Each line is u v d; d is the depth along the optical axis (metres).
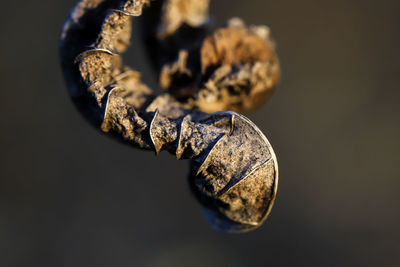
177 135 0.07
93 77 0.07
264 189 0.07
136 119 0.07
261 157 0.07
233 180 0.07
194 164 0.07
